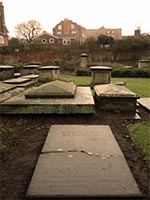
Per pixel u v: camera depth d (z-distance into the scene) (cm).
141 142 414
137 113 631
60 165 308
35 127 499
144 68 1980
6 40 4144
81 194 248
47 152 350
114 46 2889
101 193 250
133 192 253
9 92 757
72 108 560
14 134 456
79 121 538
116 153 348
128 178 279
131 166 324
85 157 333
